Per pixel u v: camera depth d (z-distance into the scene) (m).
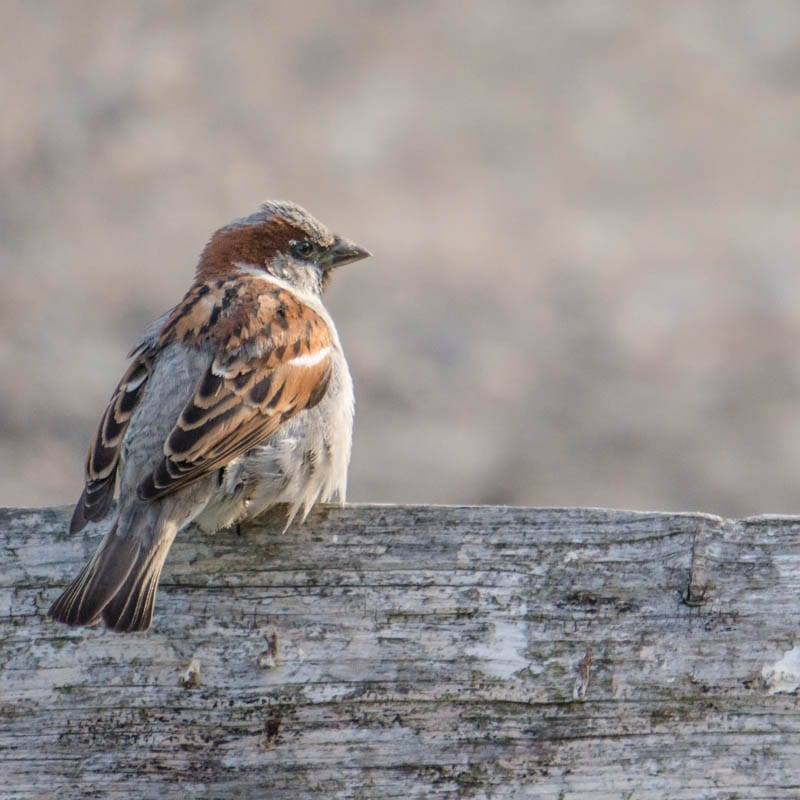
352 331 15.50
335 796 4.79
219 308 5.95
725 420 13.93
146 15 23.08
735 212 18.91
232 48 22.39
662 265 17.42
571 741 4.80
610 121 21.69
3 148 18.91
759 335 15.64
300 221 7.07
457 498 12.63
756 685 4.80
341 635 4.88
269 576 4.93
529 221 18.66
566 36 24.17
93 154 19.11
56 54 21.48
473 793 4.79
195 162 19.30
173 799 4.79
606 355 15.22
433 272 16.97
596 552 4.89
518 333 15.69
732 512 12.56
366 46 23.34
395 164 19.92
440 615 4.89
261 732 4.82
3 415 13.27
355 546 4.95
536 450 13.43
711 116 21.59
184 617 4.90
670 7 25.02
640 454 13.42
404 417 13.88
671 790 4.77
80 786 4.79
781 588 4.84
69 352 14.73
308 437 5.78
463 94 22.19
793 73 23.00
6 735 4.80
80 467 12.70
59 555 5.01
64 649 4.86
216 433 5.46
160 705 4.83
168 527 5.09
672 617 4.85
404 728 4.82
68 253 16.91
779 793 4.75
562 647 4.85
